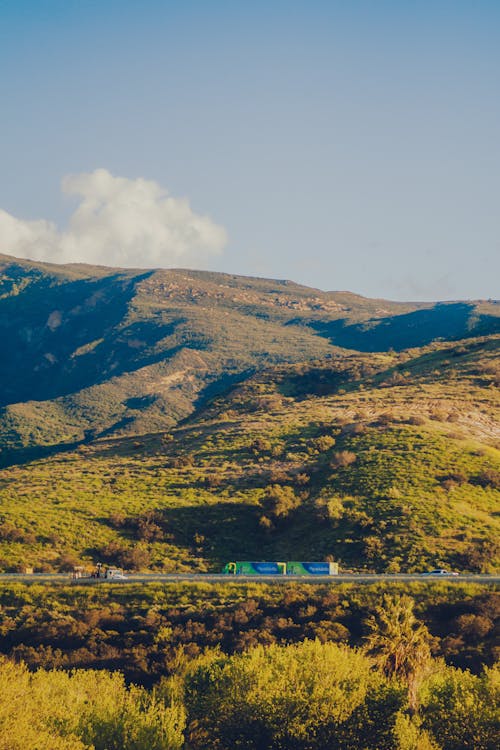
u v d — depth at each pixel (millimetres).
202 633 82562
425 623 81750
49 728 50656
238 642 80312
